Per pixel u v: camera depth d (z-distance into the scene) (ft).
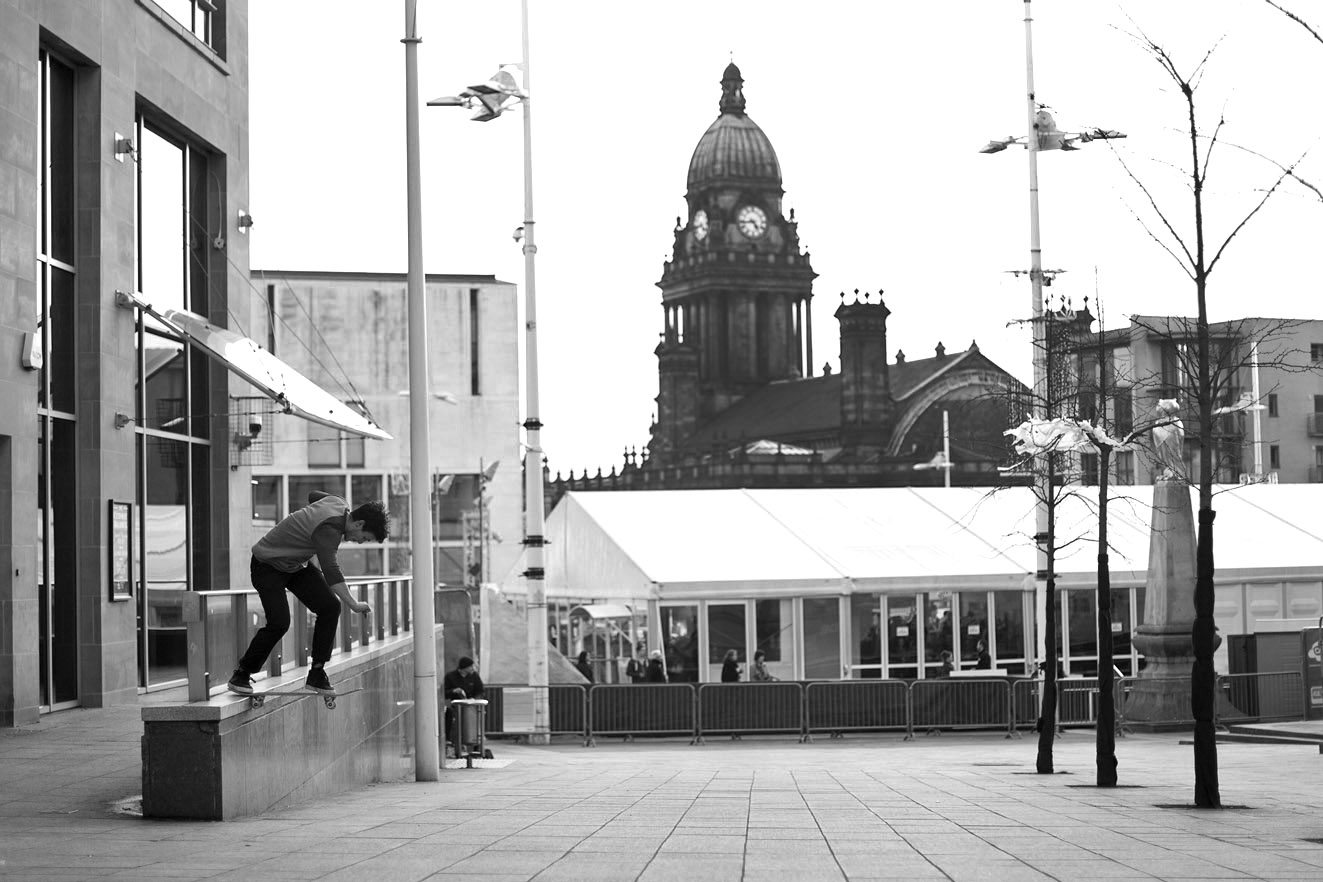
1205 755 50.62
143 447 79.56
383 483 276.41
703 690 107.34
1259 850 35.68
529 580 108.06
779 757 89.20
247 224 93.09
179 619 84.02
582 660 143.64
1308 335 255.09
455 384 292.40
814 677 126.00
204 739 38.75
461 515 288.51
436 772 63.26
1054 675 72.18
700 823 41.11
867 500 146.10
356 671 58.18
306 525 41.70
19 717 61.72
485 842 34.88
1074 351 88.48
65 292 71.61
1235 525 145.89
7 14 63.26
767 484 502.38
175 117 83.20
